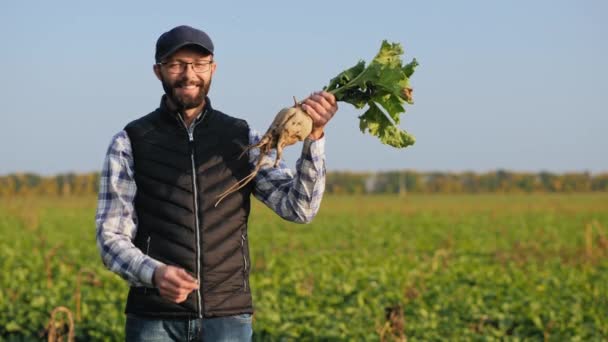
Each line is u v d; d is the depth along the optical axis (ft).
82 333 29.32
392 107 13.82
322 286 40.47
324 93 13.60
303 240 85.46
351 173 317.63
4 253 55.83
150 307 13.78
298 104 13.70
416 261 57.72
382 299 36.70
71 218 130.00
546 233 100.68
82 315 31.63
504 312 34.14
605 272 52.31
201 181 14.05
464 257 61.52
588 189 325.01
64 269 44.83
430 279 45.01
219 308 13.84
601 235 68.69
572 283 43.98
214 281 13.89
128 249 13.24
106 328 29.40
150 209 13.98
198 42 13.61
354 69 14.01
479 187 325.21
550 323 31.24
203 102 14.39
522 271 51.47
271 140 13.65
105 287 39.58
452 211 163.32
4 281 39.88
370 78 13.65
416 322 31.50
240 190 14.35
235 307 13.98
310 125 13.55
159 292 13.57
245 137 14.60
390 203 208.95
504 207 177.68
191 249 13.84
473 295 38.68
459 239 88.58
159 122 14.24
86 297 34.68
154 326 13.83
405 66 13.78
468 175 326.65
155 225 13.94
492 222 125.80
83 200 228.02
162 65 13.83
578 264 59.57
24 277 42.45
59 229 101.65
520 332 31.68
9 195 266.98
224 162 14.25
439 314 34.04
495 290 40.24
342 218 138.31
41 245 70.03
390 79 13.50
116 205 13.88
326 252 61.98
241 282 14.20
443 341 28.96
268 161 14.55
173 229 13.88
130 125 14.32
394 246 79.36
